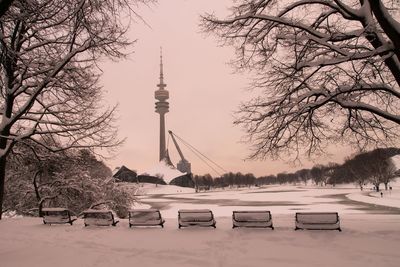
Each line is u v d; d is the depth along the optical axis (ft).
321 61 45.98
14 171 94.38
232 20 51.57
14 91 61.11
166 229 50.60
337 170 537.65
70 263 32.60
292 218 60.18
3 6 31.01
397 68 44.47
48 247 40.24
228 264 30.96
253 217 47.83
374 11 40.42
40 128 69.36
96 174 114.01
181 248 37.86
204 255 34.50
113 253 36.40
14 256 35.94
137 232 48.93
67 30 49.80
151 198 362.94
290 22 48.11
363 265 29.71
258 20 52.16
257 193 419.13
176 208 207.41
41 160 77.87
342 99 48.11
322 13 51.08
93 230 51.80
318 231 44.14
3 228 55.31
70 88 61.67
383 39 44.62
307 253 34.12
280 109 51.55
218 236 43.73
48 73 58.34
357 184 497.46
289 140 54.95
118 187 111.34
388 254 32.76
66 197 98.43
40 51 56.24
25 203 99.96
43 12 39.37
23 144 73.77
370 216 68.85
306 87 52.29
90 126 68.13
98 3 36.19
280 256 33.30
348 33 45.42
